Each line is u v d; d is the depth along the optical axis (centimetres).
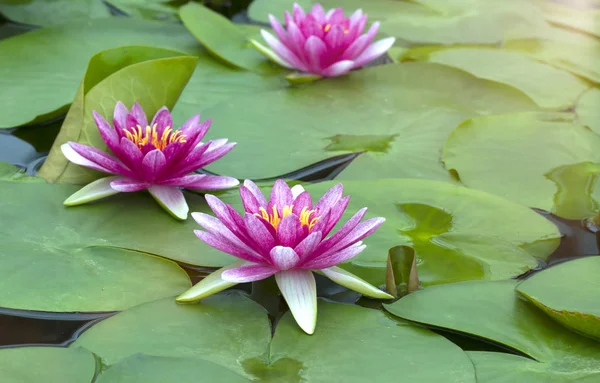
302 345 149
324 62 183
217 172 166
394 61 196
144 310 151
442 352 148
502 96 181
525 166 168
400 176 167
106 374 145
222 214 153
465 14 236
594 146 171
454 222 160
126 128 162
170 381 145
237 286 154
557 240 159
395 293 153
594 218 162
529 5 249
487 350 150
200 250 156
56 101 174
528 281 153
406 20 229
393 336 149
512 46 211
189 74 166
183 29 202
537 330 150
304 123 175
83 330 150
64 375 146
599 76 188
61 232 157
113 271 154
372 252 157
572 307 150
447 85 183
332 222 153
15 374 146
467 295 153
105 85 164
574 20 235
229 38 194
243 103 177
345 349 148
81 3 213
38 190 161
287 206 153
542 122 175
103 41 187
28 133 171
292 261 150
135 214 160
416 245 158
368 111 177
